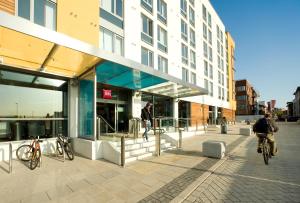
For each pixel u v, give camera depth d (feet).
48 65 27.04
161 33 59.72
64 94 31.55
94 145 25.82
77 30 33.40
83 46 21.08
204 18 93.81
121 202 14.10
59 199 14.40
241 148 35.83
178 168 22.41
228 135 58.03
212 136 55.47
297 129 83.41
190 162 25.12
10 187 16.42
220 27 117.19
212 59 100.27
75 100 31.83
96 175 19.74
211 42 100.68
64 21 31.68
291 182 18.08
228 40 131.03
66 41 19.42
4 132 25.09
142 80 36.99
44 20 29.76
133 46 46.85
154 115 52.42
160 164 24.12
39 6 29.27
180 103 66.49
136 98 46.42
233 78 140.05
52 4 30.83
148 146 31.58
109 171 21.06
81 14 34.17
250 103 227.40
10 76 25.88
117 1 43.57
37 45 21.03
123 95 44.86
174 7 66.18
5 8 25.44
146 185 17.28
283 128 90.33
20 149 25.34
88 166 22.70
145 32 52.85
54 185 16.99
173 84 40.37
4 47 21.57
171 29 63.57
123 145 23.21
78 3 33.83
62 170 21.07
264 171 21.50
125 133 39.58
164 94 54.19
